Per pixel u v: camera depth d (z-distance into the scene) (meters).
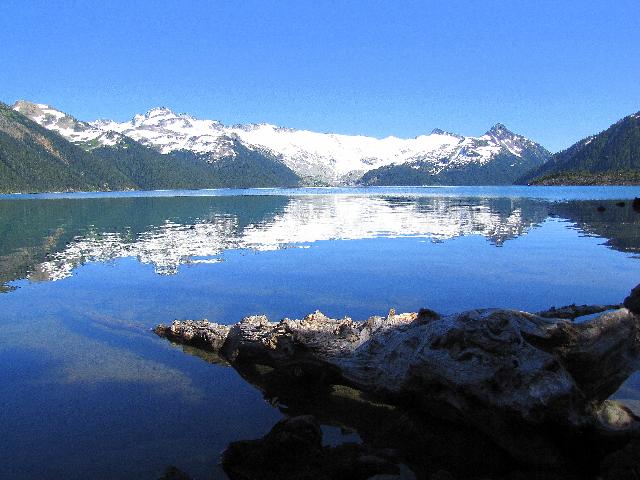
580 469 6.69
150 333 12.80
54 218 56.00
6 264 23.00
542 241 28.64
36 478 6.62
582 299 14.94
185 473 6.58
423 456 7.13
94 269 21.44
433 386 7.84
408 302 14.98
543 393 6.58
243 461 6.89
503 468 6.89
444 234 32.94
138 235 35.31
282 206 76.31
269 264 22.08
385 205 74.56
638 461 6.08
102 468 6.85
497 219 45.25
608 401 8.02
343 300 15.39
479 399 7.11
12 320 13.82
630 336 7.99
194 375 10.22
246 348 10.90
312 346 9.91
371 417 8.46
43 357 11.06
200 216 55.41
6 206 89.81
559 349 7.43
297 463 6.79
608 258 22.33
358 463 6.73
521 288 16.52
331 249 26.56
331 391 9.58
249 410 8.66
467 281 17.72
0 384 9.63
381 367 8.84
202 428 7.97
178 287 17.66
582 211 54.34
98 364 10.71
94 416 8.34
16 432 7.80
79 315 14.28
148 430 7.89
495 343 7.22
